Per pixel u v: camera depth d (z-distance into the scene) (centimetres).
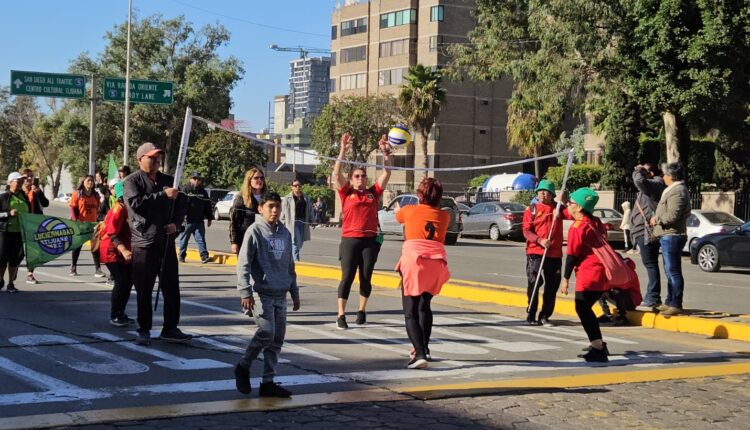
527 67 3309
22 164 10225
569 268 905
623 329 1134
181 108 6631
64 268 1723
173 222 901
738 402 724
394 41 8075
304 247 2597
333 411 644
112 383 717
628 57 2856
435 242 827
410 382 761
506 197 4766
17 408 625
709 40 2584
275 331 680
